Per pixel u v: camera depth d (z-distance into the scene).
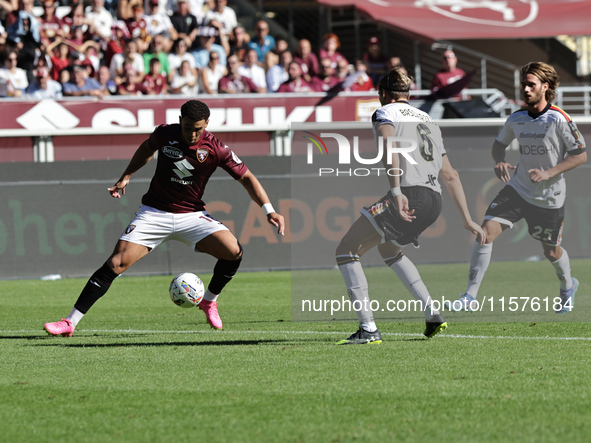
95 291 15.63
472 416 9.69
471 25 46.31
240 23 52.09
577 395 10.66
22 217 30.72
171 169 15.31
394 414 9.84
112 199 31.39
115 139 32.53
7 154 31.70
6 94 37.53
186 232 15.78
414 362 13.10
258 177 32.00
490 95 42.84
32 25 41.12
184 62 40.53
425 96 37.50
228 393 11.11
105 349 14.99
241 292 25.75
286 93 36.47
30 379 12.26
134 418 9.88
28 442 8.96
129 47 39.97
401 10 46.72
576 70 53.50
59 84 38.03
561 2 47.94
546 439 8.71
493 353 13.88
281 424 9.47
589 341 15.17
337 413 9.93
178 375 12.39
